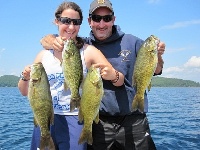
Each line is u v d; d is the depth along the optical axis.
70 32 1.02
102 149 1.20
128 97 1.17
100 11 1.16
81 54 1.02
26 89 1.04
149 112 5.22
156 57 1.00
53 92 1.03
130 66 1.19
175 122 3.82
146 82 1.02
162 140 2.52
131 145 1.20
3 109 5.84
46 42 1.06
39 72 0.93
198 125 3.51
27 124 3.67
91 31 1.22
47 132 0.95
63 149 1.03
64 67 0.94
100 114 1.19
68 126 1.03
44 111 0.94
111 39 1.19
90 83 0.92
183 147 2.25
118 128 1.19
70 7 1.01
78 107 0.95
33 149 1.07
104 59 1.04
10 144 2.47
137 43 1.21
